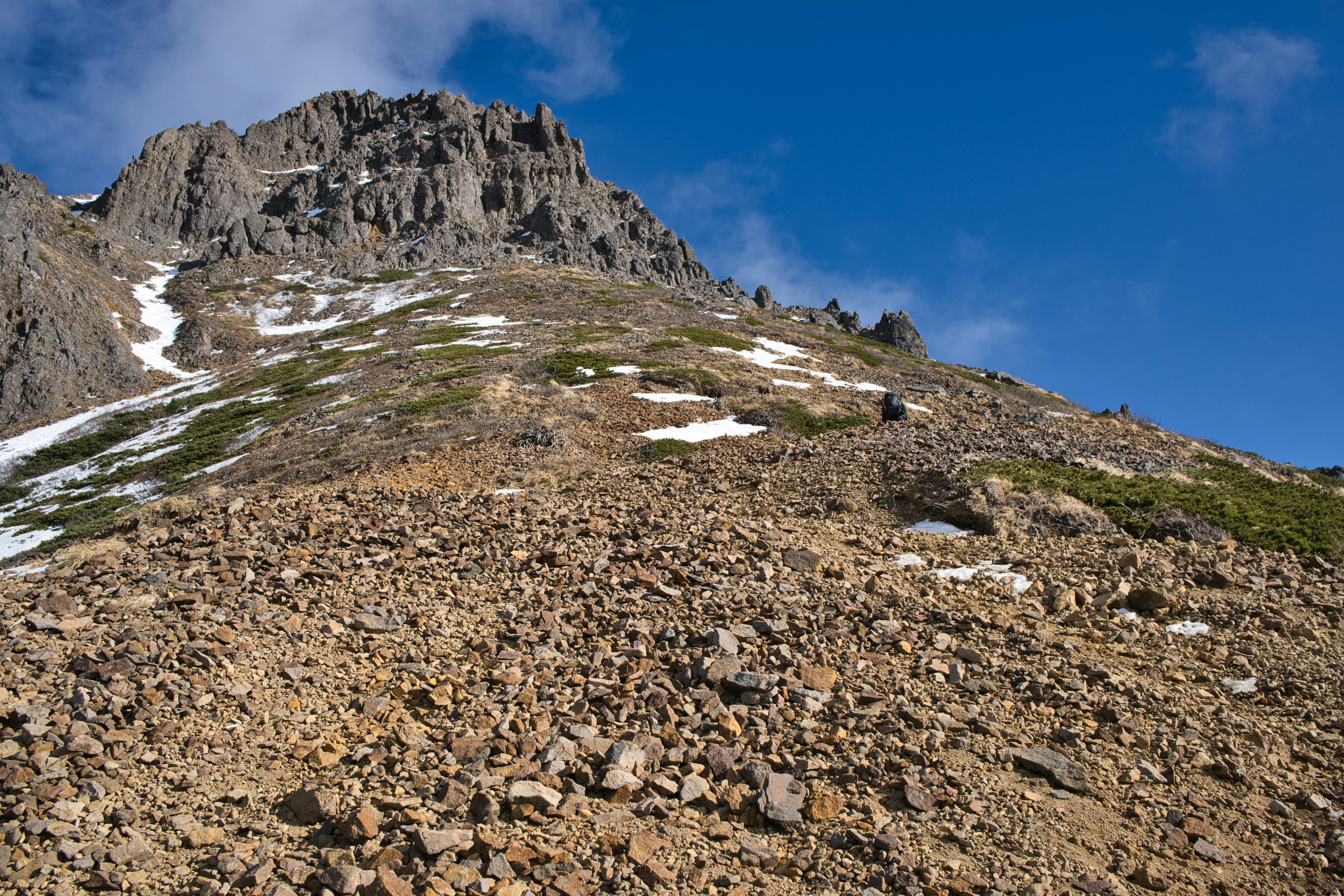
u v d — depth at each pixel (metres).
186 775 6.88
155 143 133.50
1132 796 7.06
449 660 9.50
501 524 15.09
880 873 5.71
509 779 6.71
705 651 9.37
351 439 33.22
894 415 29.06
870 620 10.77
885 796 6.80
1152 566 12.92
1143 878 5.85
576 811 6.29
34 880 5.38
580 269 117.06
